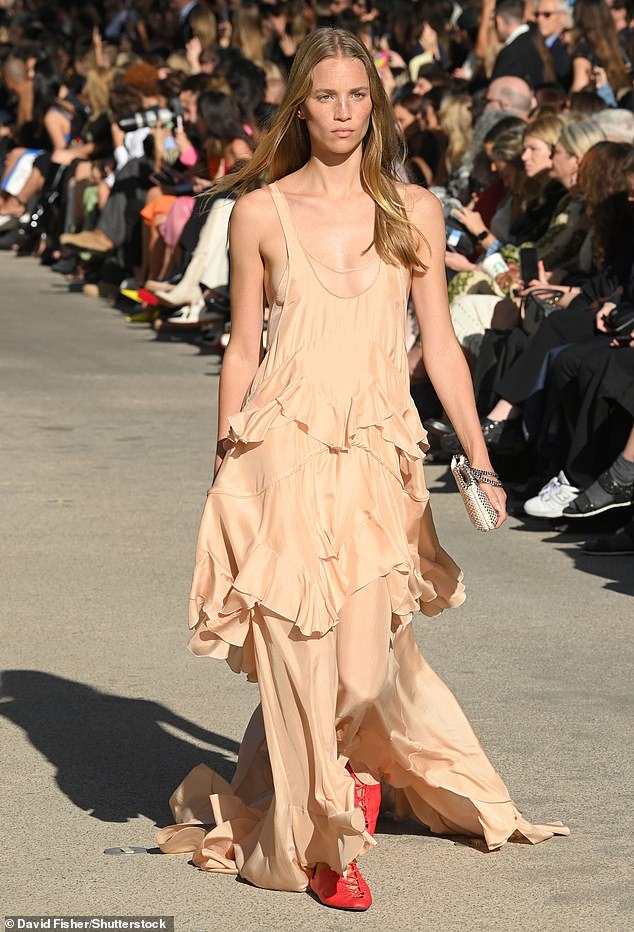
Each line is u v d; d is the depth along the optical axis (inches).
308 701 170.2
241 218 178.7
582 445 342.0
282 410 174.7
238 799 184.5
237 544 174.7
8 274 832.9
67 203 808.9
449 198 457.1
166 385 526.0
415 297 184.1
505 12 565.0
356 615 173.3
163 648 263.6
